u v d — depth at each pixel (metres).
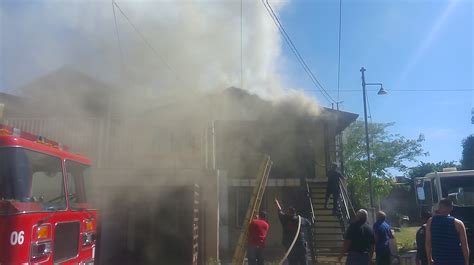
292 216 7.71
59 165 4.55
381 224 7.11
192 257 9.64
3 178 3.68
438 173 8.63
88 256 5.13
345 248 6.18
